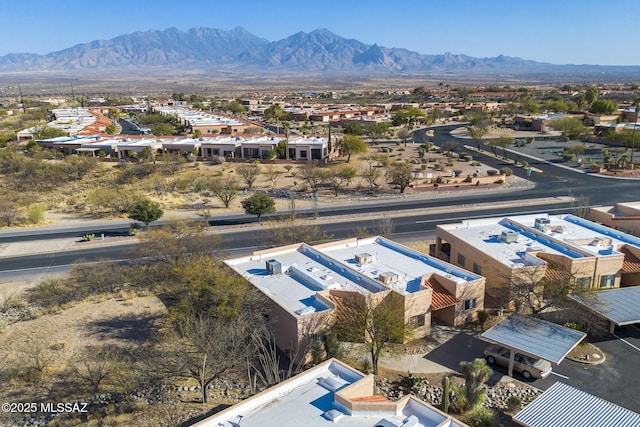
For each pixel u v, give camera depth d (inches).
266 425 832.3
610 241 1749.5
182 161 4015.8
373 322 1263.5
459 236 1854.1
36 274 2027.6
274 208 2674.7
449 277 1540.4
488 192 3270.2
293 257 1760.6
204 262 1565.0
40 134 5113.2
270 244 2201.0
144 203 2534.5
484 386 1211.2
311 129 6018.7
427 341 1424.7
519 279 1494.8
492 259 1593.3
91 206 3058.6
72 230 2620.6
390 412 855.7
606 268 1605.6
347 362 1282.0
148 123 6756.9
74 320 1574.8
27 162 3823.8
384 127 5428.2
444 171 3752.5
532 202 2984.7
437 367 1300.4
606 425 969.5
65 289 1804.9
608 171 3700.8
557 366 1278.3
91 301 1717.5
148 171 3754.9
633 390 1180.5
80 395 1205.7
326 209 2957.7
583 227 1961.1
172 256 1866.4
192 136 5295.3
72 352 1382.9
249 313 1330.0
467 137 5497.1
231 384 1246.9
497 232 1908.2
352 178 3462.1
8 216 2721.5
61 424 1102.4
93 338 1455.5
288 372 1204.5
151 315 1598.2
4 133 5556.1
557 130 5659.5
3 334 1504.7
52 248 2331.4
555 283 1433.3
